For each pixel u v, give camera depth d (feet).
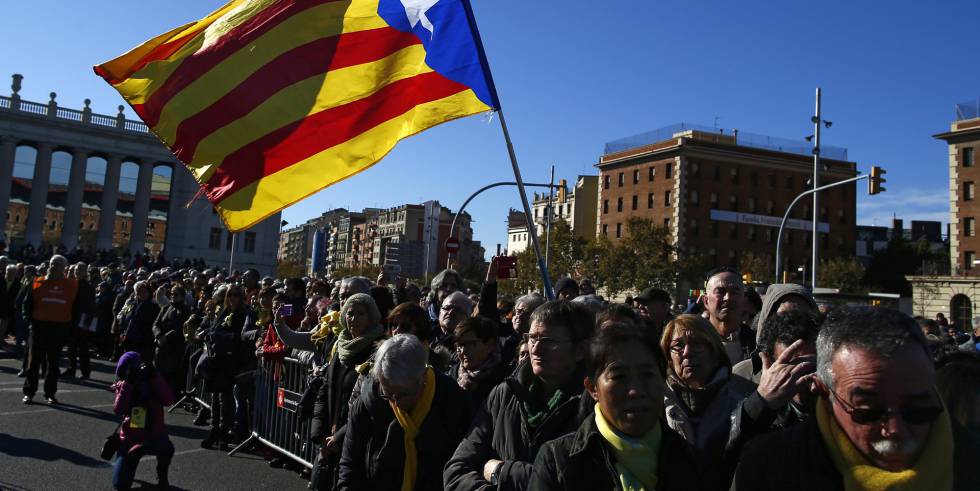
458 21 19.77
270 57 18.63
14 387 36.68
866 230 316.81
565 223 193.26
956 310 154.71
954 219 167.73
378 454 12.25
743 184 210.38
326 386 17.12
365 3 19.63
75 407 32.37
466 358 14.16
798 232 214.90
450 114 19.13
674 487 7.61
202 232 230.27
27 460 22.82
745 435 8.57
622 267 182.50
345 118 18.86
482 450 10.93
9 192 203.51
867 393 5.65
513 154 19.13
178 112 17.92
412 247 125.29
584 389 10.55
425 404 12.17
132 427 19.38
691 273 184.75
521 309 17.19
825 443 6.25
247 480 21.93
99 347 52.29
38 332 32.48
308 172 18.45
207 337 26.86
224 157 17.97
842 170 222.48
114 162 217.56
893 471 5.68
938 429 5.79
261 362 25.29
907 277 163.22
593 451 7.85
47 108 209.56
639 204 218.18
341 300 20.63
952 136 168.76
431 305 30.45
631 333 7.91
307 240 610.65
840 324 6.13
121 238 224.53
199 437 28.09
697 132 214.90
